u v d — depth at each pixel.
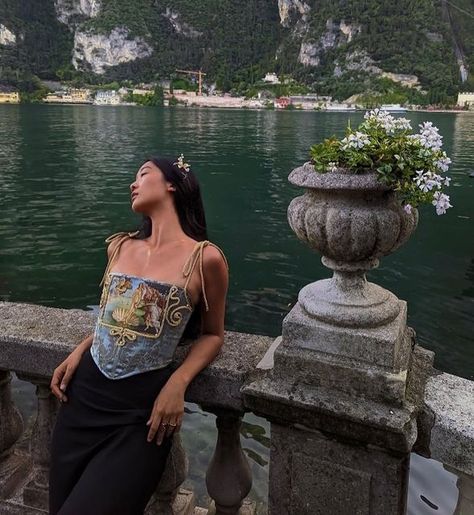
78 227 23.50
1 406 2.70
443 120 84.50
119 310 2.04
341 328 1.92
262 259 19.61
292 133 65.00
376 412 1.84
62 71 169.38
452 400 1.91
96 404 2.02
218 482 2.45
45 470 2.62
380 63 135.38
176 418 1.99
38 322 2.59
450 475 6.12
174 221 2.13
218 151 48.31
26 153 45.62
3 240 21.50
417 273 18.19
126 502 1.89
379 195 1.81
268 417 2.06
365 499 1.99
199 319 2.17
